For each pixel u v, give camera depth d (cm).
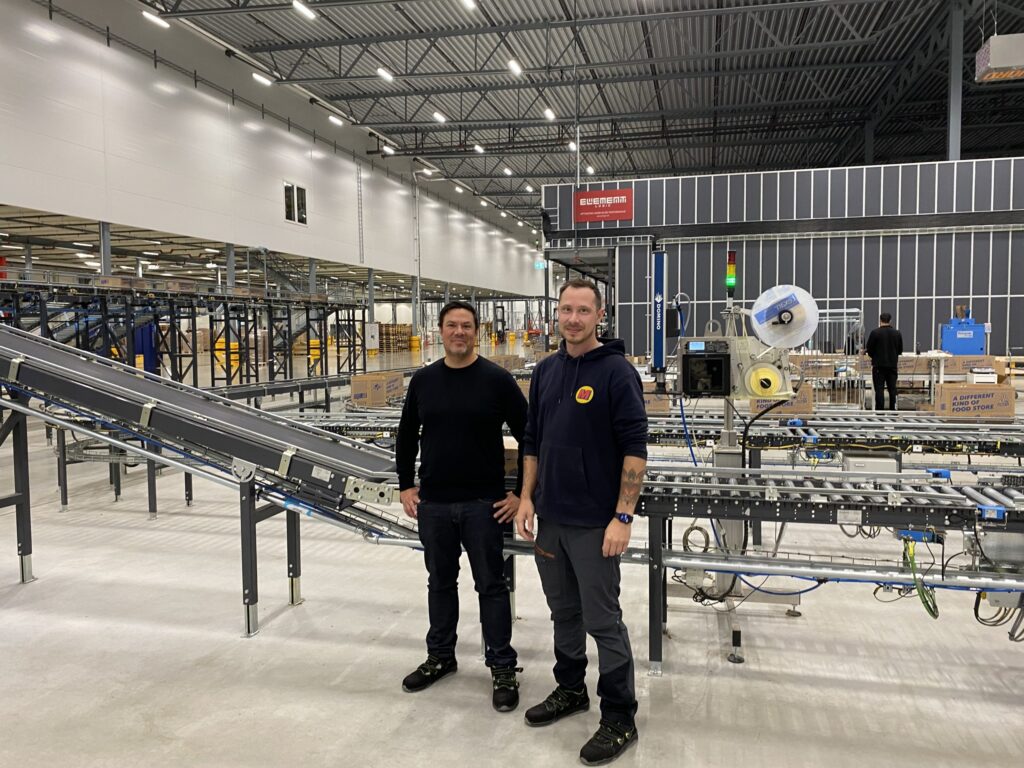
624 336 1716
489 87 1636
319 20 1327
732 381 305
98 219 1289
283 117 1820
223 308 1326
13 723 242
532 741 229
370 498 283
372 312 2270
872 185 1545
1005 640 305
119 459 533
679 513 261
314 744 228
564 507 218
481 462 251
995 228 1488
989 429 467
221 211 1602
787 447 453
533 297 4066
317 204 1970
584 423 216
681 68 1559
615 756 217
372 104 1780
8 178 1123
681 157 2358
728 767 213
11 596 366
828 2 1133
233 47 1418
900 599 354
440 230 2808
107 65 1299
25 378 333
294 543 350
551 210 1738
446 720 243
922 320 1547
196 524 517
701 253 1661
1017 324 1499
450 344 247
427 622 332
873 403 920
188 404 353
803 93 1720
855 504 247
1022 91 1711
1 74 1108
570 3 1230
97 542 468
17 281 830
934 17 1328
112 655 296
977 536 254
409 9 1265
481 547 251
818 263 1596
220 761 219
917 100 1772
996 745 224
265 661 290
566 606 235
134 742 230
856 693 259
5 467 760
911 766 213
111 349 1093
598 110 1877
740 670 279
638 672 277
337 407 1260
